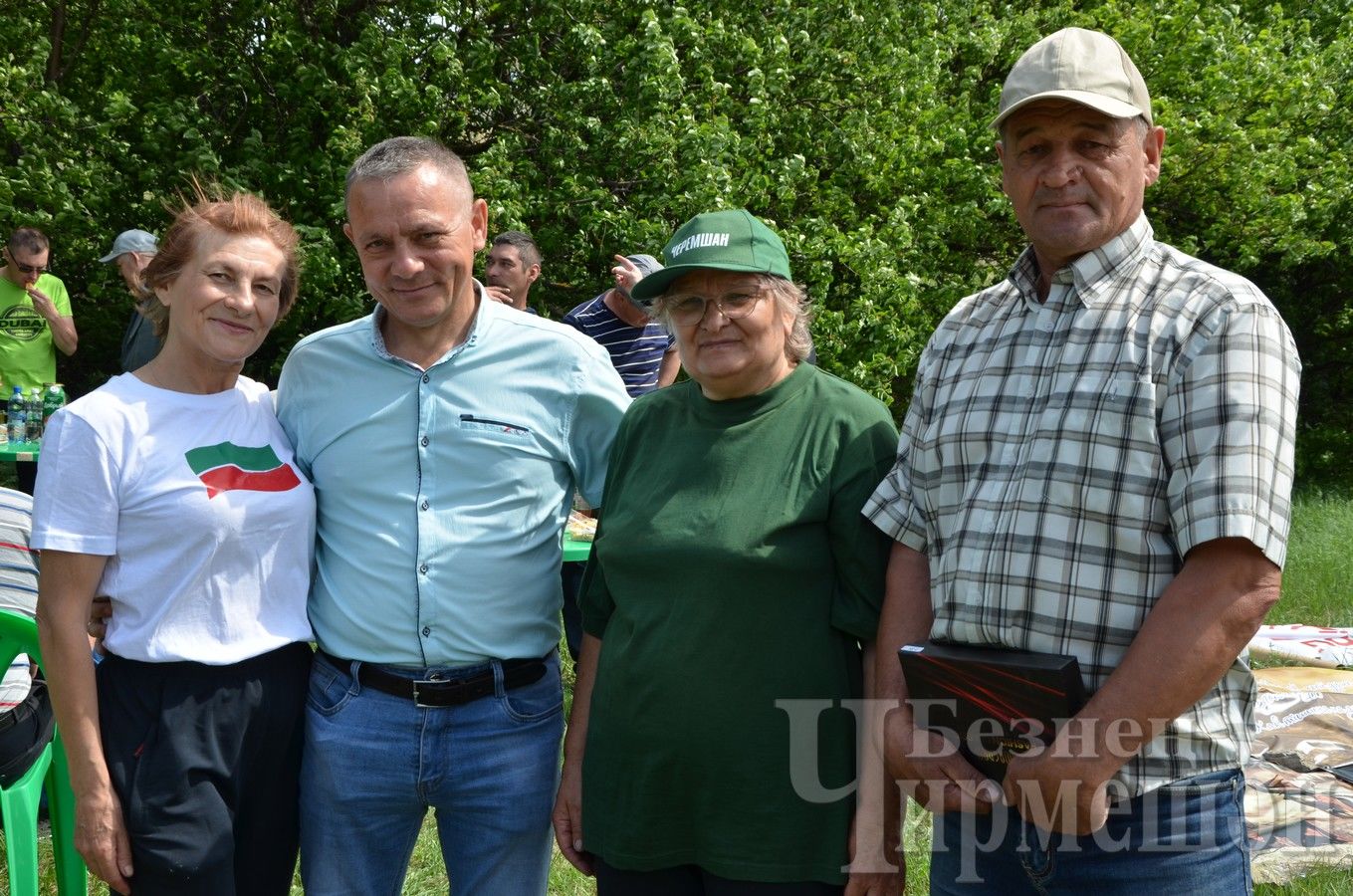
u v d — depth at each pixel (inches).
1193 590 58.9
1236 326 59.9
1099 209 64.9
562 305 346.3
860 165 357.7
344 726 80.8
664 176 319.0
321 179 304.8
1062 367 64.9
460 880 84.3
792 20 354.0
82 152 326.3
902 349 352.2
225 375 82.2
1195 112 439.2
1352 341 527.5
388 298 79.8
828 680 72.9
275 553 80.4
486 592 81.4
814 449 74.6
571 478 88.8
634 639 75.4
